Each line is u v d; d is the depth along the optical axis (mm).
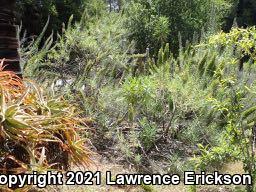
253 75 6629
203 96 6207
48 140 2488
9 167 2438
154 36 11930
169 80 6625
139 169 5559
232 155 4109
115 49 8273
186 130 6309
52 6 16766
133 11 12203
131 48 9094
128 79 6652
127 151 5602
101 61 7773
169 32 12562
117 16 11180
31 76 6781
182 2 12617
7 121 2340
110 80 7043
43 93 3104
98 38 8562
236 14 20406
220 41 4055
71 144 2797
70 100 6535
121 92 6555
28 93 2729
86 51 8094
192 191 4449
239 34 3953
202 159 4219
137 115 6652
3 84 2592
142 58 9055
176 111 6355
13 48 3693
